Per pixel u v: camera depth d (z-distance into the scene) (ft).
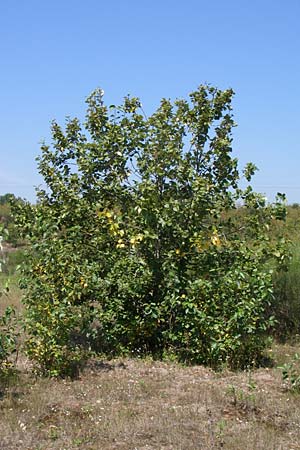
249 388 21.47
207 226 27.55
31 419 18.24
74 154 29.37
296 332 31.27
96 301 27.63
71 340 27.17
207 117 28.19
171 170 27.61
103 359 25.72
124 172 28.27
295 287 31.30
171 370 24.23
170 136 28.09
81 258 26.68
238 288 24.57
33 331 22.49
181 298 25.21
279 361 25.93
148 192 25.75
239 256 26.40
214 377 23.36
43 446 16.29
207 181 26.48
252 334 25.03
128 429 17.42
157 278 26.58
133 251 26.81
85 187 28.71
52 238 24.91
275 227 35.81
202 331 24.52
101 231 27.71
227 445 16.38
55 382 22.16
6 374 21.91
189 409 19.34
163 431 17.30
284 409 19.44
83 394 20.79
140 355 26.43
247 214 28.25
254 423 18.22
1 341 21.89
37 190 29.40
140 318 26.43
